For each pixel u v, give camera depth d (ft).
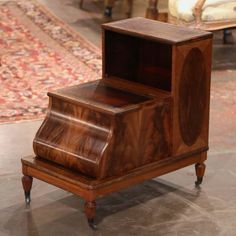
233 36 26.17
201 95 13.84
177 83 13.26
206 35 13.52
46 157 13.23
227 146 16.65
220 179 14.97
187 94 13.53
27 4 29.73
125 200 13.94
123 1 30.27
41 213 13.46
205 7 21.77
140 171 13.00
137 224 13.09
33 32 25.86
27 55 23.24
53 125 13.21
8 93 19.81
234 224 13.16
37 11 28.68
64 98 12.98
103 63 14.29
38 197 14.07
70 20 27.61
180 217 13.37
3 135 17.12
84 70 21.84
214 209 13.69
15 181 14.78
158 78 14.35
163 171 13.53
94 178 12.51
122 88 13.66
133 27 13.94
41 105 19.02
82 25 26.91
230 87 20.71
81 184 12.40
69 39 25.03
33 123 17.87
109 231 12.82
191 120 13.80
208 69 13.80
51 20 27.43
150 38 13.35
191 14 21.70
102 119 12.50
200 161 14.33
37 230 12.85
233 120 18.24
